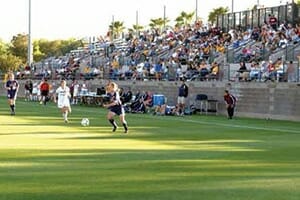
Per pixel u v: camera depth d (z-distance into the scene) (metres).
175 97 50.94
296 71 40.97
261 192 12.85
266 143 23.72
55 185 13.41
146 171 15.52
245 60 51.66
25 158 17.73
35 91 66.62
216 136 26.67
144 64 61.56
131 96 47.16
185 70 53.31
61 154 18.78
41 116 38.91
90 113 43.09
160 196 12.33
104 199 11.98
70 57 85.06
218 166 16.61
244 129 31.03
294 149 21.45
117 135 26.22
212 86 46.69
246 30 64.44
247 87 43.56
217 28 68.19
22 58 128.62
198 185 13.58
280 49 50.62
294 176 15.00
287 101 40.22
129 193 12.59
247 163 17.38
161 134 27.20
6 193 12.48
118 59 71.12
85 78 66.19
